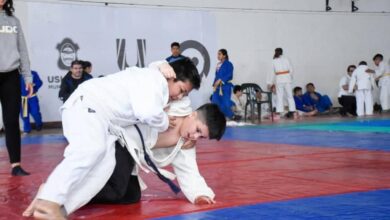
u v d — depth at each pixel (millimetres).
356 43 17062
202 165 4914
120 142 2994
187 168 3145
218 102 12953
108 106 2857
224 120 3004
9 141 4551
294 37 16078
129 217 2781
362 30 17125
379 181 3820
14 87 4578
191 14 14453
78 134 2730
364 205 2953
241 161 5195
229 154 5906
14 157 4562
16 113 4590
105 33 13250
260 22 15508
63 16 12625
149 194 3482
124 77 2906
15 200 3371
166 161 3121
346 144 6836
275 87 14883
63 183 2646
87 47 12992
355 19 17000
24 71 4734
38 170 4898
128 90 2852
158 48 14000
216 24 14844
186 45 14383
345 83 15609
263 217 2689
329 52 16656
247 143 7355
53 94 12477
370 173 4246
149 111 2719
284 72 14562
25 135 10203
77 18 12828
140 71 2895
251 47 15391
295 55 16125
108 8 13273
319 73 16531
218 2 14852
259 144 7164
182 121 3059
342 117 14312
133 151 2973
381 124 10758
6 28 4523
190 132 2996
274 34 15742
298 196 3252
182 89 2941
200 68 14570
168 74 2852
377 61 16266
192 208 2965
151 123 2797
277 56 14625
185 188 3139
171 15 14164
